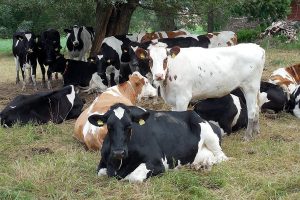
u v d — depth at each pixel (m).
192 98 9.72
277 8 27.23
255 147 9.34
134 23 28.61
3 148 9.39
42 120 10.78
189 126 8.40
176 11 15.03
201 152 8.43
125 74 14.63
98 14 16.14
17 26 29.20
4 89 15.45
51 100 10.97
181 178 7.78
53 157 8.80
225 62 9.58
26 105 10.75
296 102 11.71
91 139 9.03
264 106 11.75
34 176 8.04
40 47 15.19
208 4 13.98
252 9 26.44
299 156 8.81
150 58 9.18
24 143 9.70
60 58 14.80
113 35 16.28
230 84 9.68
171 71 9.36
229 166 8.37
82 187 7.80
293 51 24.41
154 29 28.31
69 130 10.44
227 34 15.41
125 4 15.58
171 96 9.55
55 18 26.25
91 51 16.42
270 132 10.37
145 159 7.75
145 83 10.27
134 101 10.26
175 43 14.56
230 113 9.98
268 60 20.55
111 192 7.58
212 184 7.81
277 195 7.47
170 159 8.05
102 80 14.55
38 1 14.20
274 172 8.27
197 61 9.47
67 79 14.77
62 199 7.48
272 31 28.17
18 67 16.50
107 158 7.80
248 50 9.73
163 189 7.52
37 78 17.86
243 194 7.52
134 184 7.67
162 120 8.18
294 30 28.00
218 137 8.58
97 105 9.52
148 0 14.04
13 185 7.85
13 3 14.86
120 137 7.47
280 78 12.84
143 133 7.84
